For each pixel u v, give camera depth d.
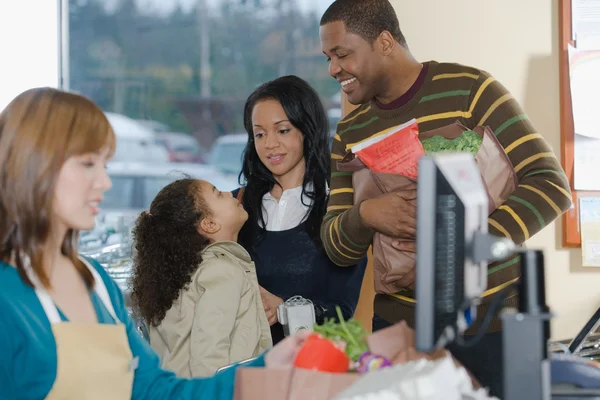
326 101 3.49
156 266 2.35
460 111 2.14
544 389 1.14
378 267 2.21
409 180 2.04
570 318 2.84
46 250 1.49
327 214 2.38
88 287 1.59
